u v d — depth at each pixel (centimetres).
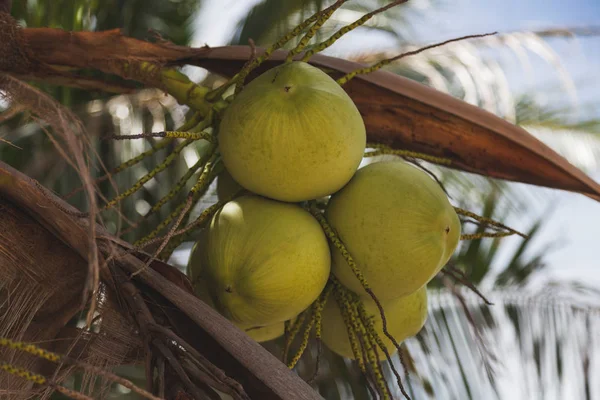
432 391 307
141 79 196
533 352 348
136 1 362
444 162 198
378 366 175
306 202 182
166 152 321
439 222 176
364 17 179
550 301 359
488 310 348
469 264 354
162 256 180
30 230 167
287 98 172
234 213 176
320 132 171
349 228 176
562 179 198
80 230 164
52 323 166
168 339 160
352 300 180
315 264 174
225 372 160
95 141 312
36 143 299
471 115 198
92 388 164
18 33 194
